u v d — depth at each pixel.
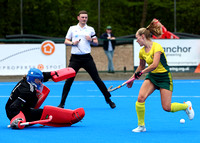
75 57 14.41
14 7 49.91
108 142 8.61
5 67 25.98
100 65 28.55
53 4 50.41
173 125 10.80
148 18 52.53
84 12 14.47
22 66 26.14
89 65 14.34
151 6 51.81
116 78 27.67
